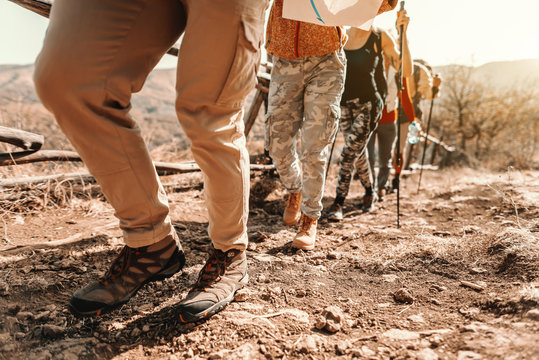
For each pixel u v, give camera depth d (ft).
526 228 8.22
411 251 7.90
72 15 3.66
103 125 4.01
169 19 4.26
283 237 9.25
